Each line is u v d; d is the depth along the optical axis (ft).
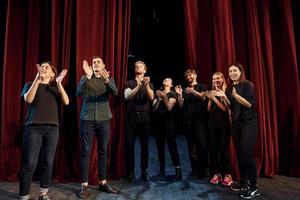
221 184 9.79
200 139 10.31
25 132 7.93
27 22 10.87
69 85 10.66
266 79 11.28
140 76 10.41
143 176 10.35
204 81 11.08
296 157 10.98
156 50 20.07
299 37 11.68
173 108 10.66
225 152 9.76
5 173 10.27
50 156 8.05
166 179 10.48
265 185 9.78
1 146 10.32
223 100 9.44
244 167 8.76
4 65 10.47
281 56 11.50
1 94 10.89
